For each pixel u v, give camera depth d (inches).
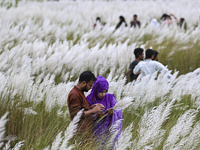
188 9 1831.9
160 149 324.5
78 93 299.4
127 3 2031.3
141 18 1524.4
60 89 387.5
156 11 1685.5
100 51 645.3
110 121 314.3
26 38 785.6
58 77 551.8
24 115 340.2
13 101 349.7
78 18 1286.9
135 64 527.2
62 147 271.0
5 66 491.8
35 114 345.4
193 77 485.7
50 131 336.5
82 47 687.1
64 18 1248.8
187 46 803.4
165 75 461.7
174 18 1440.7
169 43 865.5
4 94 349.4
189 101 460.8
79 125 304.2
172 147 312.2
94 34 917.2
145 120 332.2
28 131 325.7
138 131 327.0
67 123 357.4
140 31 1008.2
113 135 293.1
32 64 525.7
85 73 300.8
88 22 1224.2
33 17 1219.9
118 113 312.5
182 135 328.2
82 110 278.8
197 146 335.0
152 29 1027.9
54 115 363.9
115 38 946.7
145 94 429.7
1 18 1035.3
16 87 375.2
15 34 779.4
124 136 294.8
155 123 323.0
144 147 300.0
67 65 582.9
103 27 1037.8
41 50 642.8
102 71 577.6
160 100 447.8
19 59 543.2
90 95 315.0
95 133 311.3
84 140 302.2
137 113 393.1
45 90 388.2
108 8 1770.4
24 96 372.2
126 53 663.1
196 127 327.3
